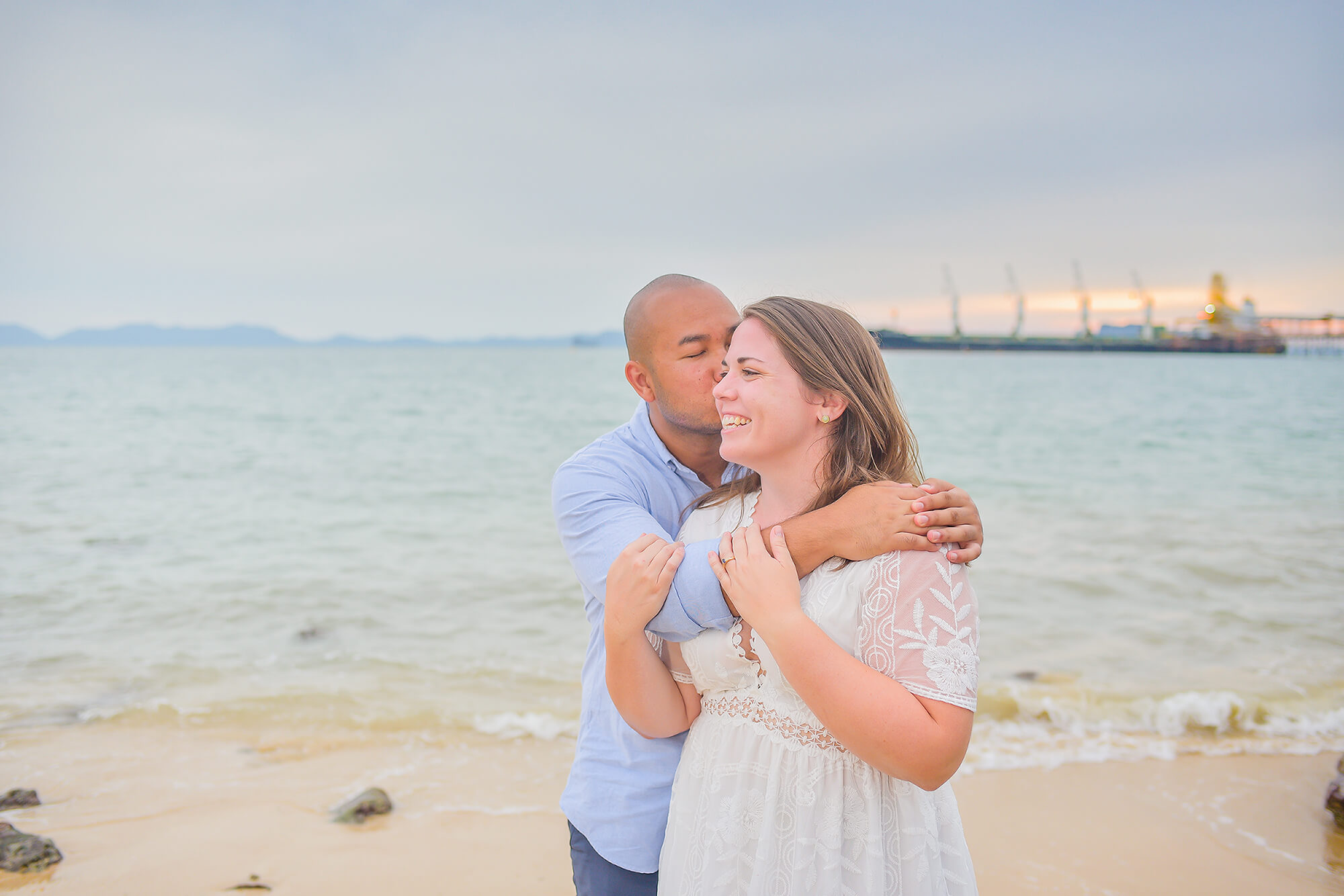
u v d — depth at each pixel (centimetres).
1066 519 1102
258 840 353
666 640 173
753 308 162
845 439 163
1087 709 483
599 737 198
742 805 154
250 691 520
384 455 1886
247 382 4825
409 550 943
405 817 374
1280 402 3256
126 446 1969
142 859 338
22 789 387
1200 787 399
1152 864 338
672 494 204
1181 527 1041
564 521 194
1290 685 521
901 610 138
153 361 10094
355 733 462
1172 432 2305
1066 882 326
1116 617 664
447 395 3909
